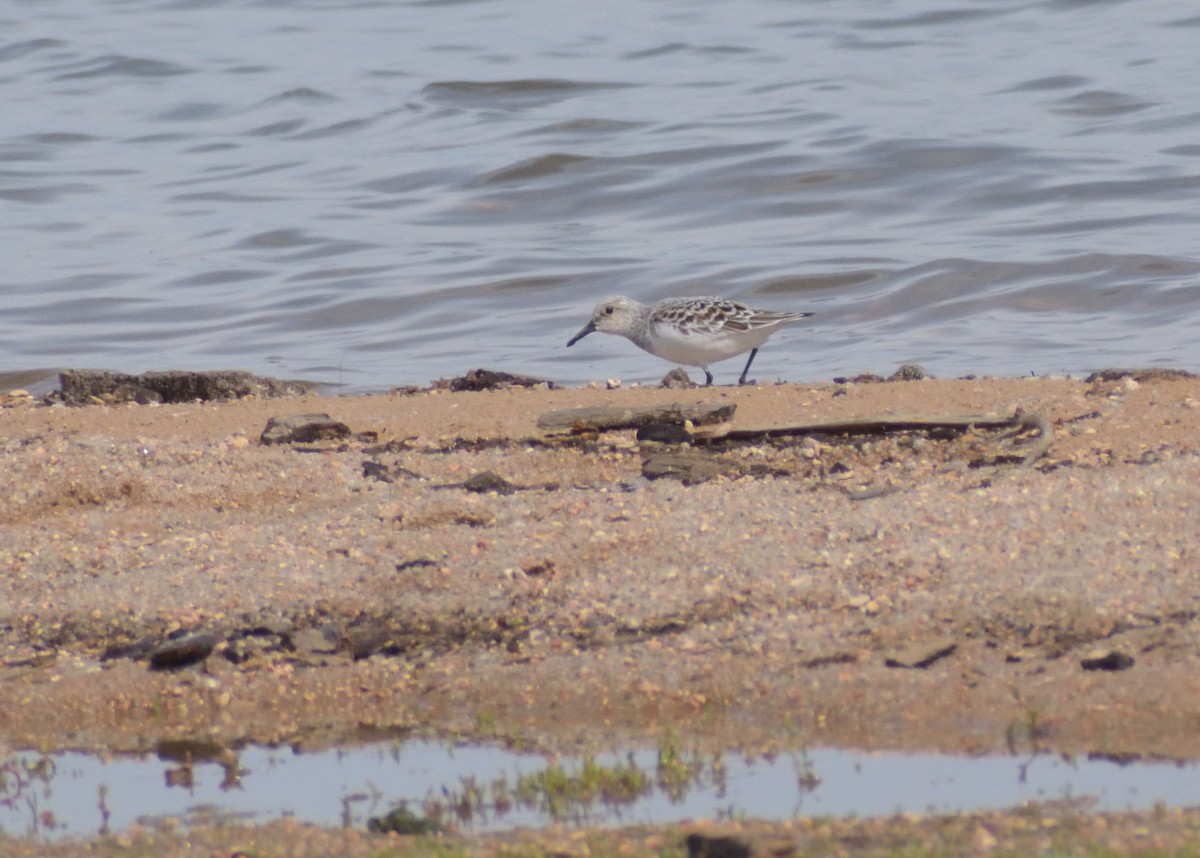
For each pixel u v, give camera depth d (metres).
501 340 24.95
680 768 9.05
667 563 11.45
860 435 14.09
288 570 11.84
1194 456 12.60
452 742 9.77
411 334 25.47
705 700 9.91
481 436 14.71
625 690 10.11
